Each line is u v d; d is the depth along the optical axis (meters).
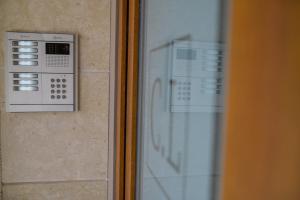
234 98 0.37
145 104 1.06
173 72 0.88
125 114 1.17
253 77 0.33
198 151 0.75
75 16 1.26
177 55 0.86
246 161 0.34
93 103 1.30
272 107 0.30
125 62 1.15
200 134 0.74
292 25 0.28
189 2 0.78
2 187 1.27
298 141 0.28
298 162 0.28
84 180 1.33
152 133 1.03
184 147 0.83
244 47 0.35
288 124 0.29
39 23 1.24
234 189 0.37
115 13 1.19
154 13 0.99
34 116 1.26
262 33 0.32
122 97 1.16
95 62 1.29
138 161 1.11
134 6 1.05
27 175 1.28
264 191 0.31
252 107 0.33
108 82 1.31
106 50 1.30
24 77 1.21
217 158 0.63
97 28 1.28
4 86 1.23
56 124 1.28
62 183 1.31
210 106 0.67
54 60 1.23
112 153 1.27
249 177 0.34
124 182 1.20
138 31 1.06
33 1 1.23
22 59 1.20
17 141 1.26
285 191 0.29
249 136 0.34
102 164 1.34
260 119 0.32
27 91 1.21
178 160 0.87
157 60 0.98
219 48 0.62
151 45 1.01
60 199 1.31
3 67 1.22
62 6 1.25
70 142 1.30
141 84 1.07
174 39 0.87
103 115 1.32
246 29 0.34
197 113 0.75
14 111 1.21
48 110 1.24
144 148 1.08
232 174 0.37
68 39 1.24
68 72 1.24
